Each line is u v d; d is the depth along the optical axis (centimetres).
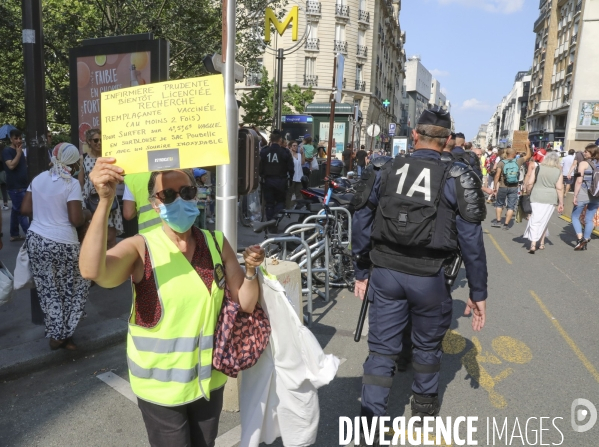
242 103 2247
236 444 296
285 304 225
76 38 1184
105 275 175
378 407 281
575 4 4372
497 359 428
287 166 923
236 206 344
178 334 189
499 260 815
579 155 1512
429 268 276
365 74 4494
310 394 234
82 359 400
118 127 181
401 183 280
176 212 184
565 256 858
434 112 296
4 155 756
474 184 269
